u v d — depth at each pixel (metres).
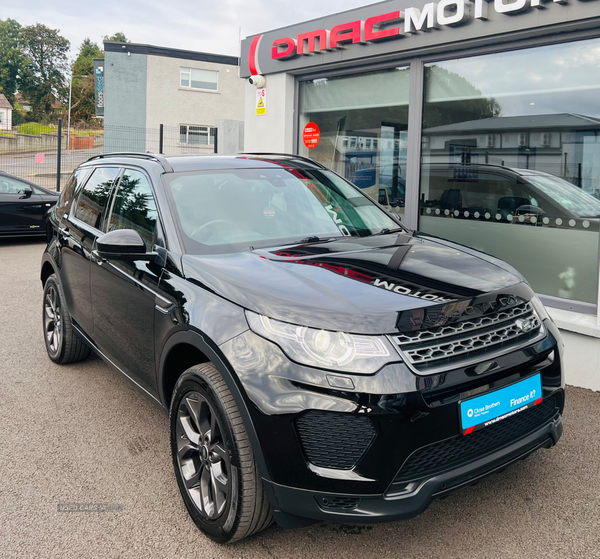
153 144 32.75
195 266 2.89
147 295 3.14
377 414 2.20
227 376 2.43
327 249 3.12
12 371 4.88
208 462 2.65
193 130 35.53
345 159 7.30
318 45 6.98
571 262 5.19
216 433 2.60
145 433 3.76
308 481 2.26
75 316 4.49
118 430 3.80
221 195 3.51
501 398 2.44
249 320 2.45
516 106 5.53
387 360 2.25
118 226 3.74
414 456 2.27
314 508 2.28
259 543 2.65
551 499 2.93
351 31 6.48
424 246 3.27
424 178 6.41
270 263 2.84
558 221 5.26
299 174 3.98
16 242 12.53
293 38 7.30
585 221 5.07
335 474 2.24
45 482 3.18
